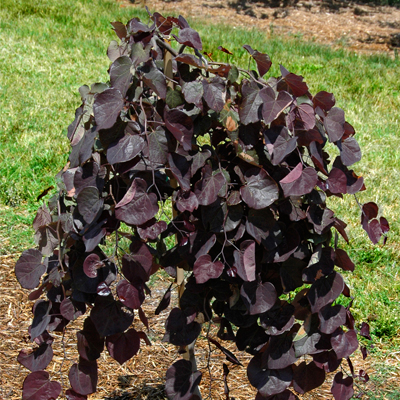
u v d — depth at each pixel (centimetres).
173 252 199
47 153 612
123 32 209
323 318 193
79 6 1409
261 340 204
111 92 167
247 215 193
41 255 191
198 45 187
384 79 1046
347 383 205
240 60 1094
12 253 437
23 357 196
